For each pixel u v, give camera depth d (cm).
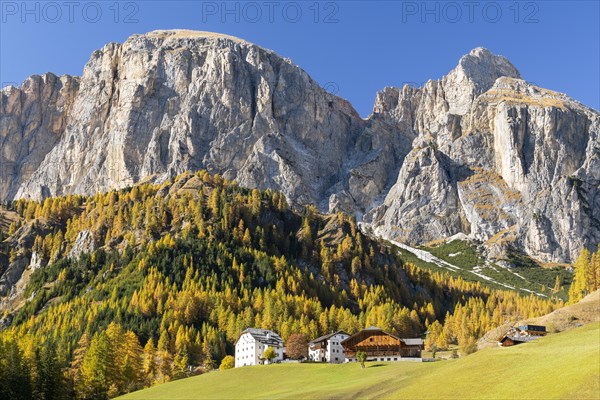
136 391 16688
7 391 15400
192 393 15088
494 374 10338
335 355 19600
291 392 13375
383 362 15788
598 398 8344
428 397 10300
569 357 9981
